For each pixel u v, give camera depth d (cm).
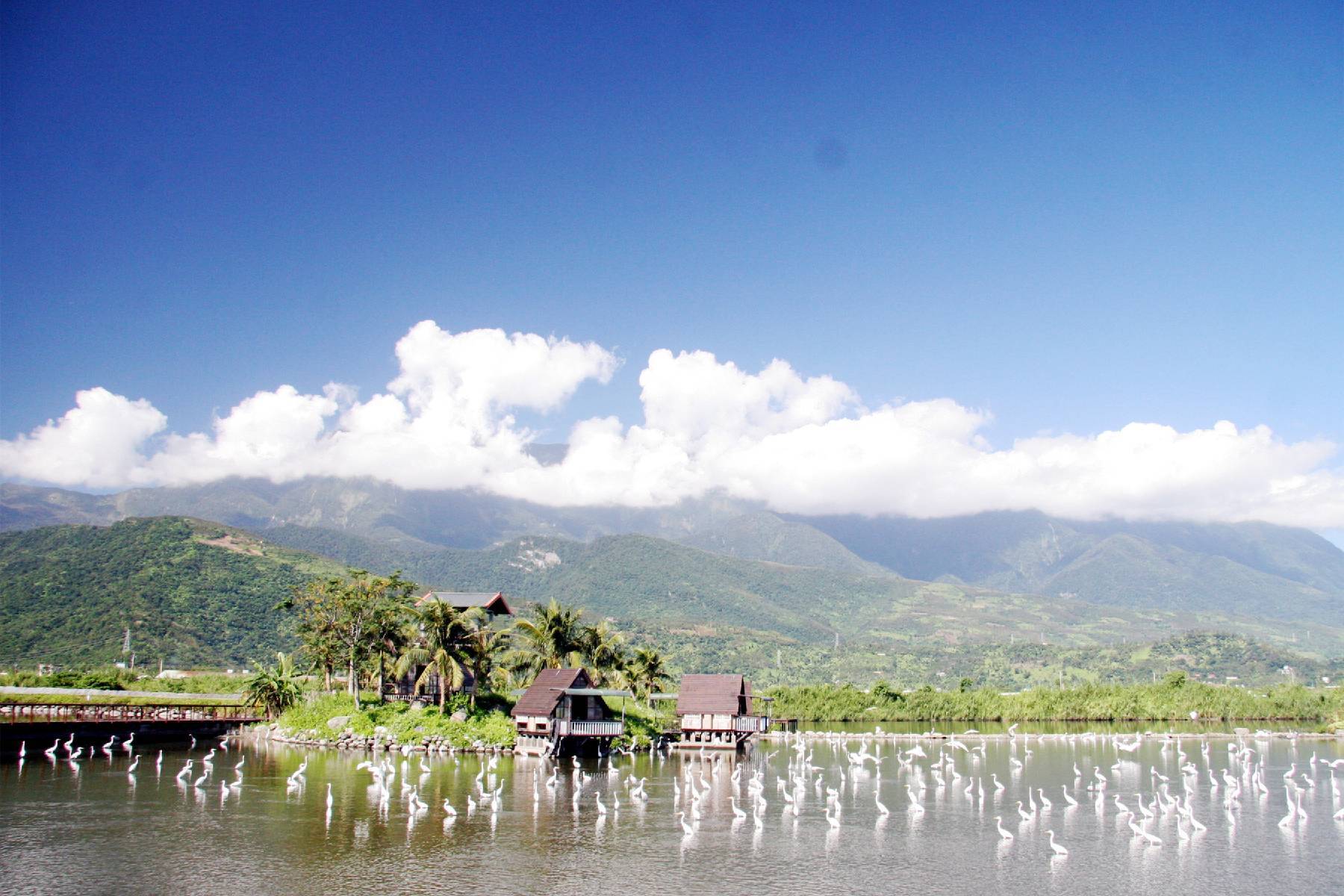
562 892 5194
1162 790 9388
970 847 6419
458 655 12075
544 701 11188
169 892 5066
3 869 5438
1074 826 7275
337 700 12619
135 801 7519
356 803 7556
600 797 8112
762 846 6372
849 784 9719
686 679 14125
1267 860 6131
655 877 5519
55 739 11188
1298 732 17250
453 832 6569
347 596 12788
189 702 13850
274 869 5525
